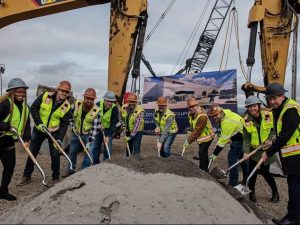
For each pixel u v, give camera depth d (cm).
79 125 738
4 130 589
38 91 1061
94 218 372
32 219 396
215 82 1158
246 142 647
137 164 455
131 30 1056
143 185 406
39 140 714
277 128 518
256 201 686
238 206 433
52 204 405
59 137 682
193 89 1181
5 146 612
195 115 748
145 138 1923
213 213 386
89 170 453
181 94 1196
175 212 374
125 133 894
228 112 686
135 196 389
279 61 1030
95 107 734
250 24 1026
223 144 672
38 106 687
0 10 1052
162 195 392
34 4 1052
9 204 599
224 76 1150
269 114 618
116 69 1061
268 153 519
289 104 504
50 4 1048
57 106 687
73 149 749
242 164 708
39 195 462
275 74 1026
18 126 607
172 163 464
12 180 777
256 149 620
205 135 735
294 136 505
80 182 428
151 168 443
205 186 426
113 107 800
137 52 1059
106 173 434
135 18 1055
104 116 793
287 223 509
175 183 415
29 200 485
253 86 1005
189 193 403
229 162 697
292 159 507
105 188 405
